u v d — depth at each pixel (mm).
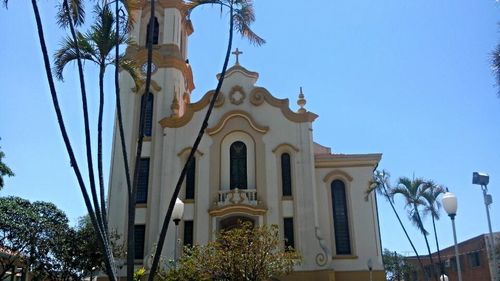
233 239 17453
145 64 31766
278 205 28469
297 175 29141
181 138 30250
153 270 13695
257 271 16984
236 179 29797
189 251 18906
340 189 30328
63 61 15016
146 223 28547
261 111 30672
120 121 14883
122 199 29219
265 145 29891
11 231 25312
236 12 16828
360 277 28016
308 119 30266
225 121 30250
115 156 30281
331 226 29266
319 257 27031
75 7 15039
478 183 15508
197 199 28766
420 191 30812
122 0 16062
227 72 31562
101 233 13508
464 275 47469
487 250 41812
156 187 29281
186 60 36188
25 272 31516
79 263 26266
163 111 31312
